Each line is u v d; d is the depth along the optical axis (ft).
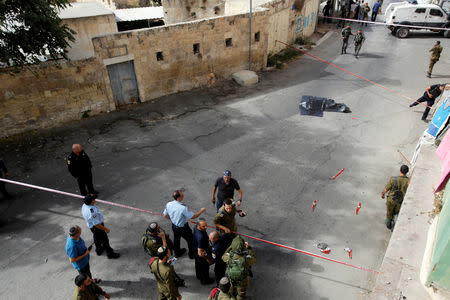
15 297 19.93
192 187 29.35
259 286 20.65
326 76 54.03
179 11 54.34
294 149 35.01
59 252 22.93
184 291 20.22
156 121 40.04
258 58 54.60
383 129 38.86
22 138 35.68
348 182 30.25
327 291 20.45
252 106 44.11
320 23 85.25
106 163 32.40
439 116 29.73
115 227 25.05
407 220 21.89
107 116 40.78
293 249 23.18
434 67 56.54
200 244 18.97
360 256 22.90
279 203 27.63
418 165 26.86
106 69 39.47
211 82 49.78
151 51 42.22
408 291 17.99
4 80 33.50
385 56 62.34
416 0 86.48
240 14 48.19
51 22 29.04
